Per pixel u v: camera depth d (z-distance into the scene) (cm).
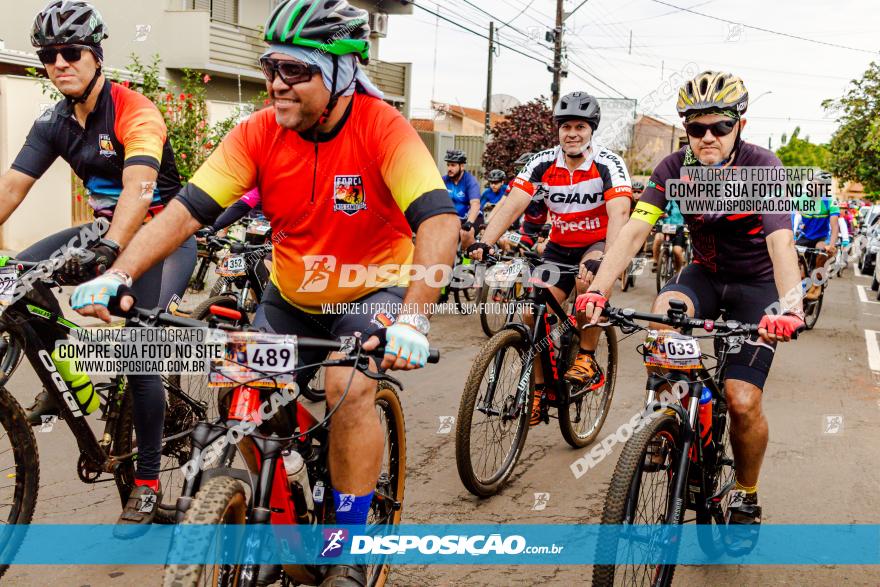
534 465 468
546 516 391
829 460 480
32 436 299
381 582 296
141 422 328
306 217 252
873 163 1973
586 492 425
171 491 385
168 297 354
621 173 461
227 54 1641
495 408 416
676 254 1137
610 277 326
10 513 296
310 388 468
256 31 1728
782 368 736
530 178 486
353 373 219
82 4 314
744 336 296
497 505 404
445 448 485
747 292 346
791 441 516
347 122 242
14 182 335
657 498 287
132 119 324
